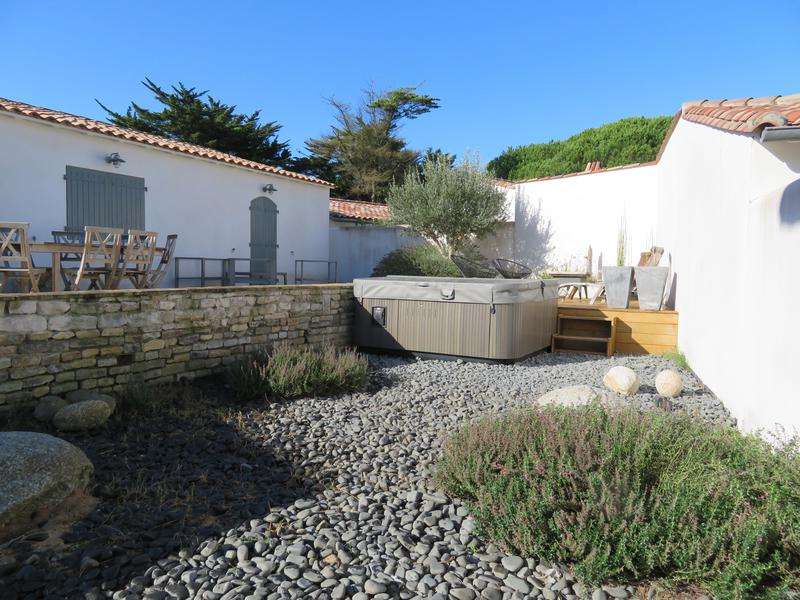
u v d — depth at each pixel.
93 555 2.32
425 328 7.28
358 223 16.38
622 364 7.14
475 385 5.86
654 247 9.64
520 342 7.05
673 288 8.34
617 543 2.17
